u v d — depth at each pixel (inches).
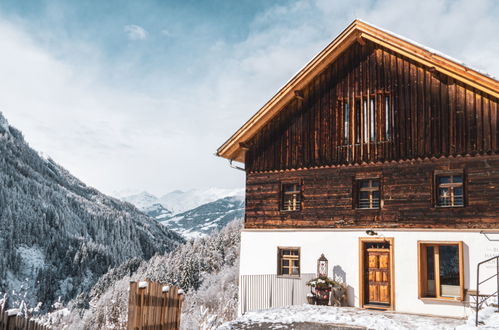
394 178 735.1
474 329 473.7
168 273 3700.8
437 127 707.4
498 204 653.3
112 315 1389.0
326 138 804.0
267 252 828.0
